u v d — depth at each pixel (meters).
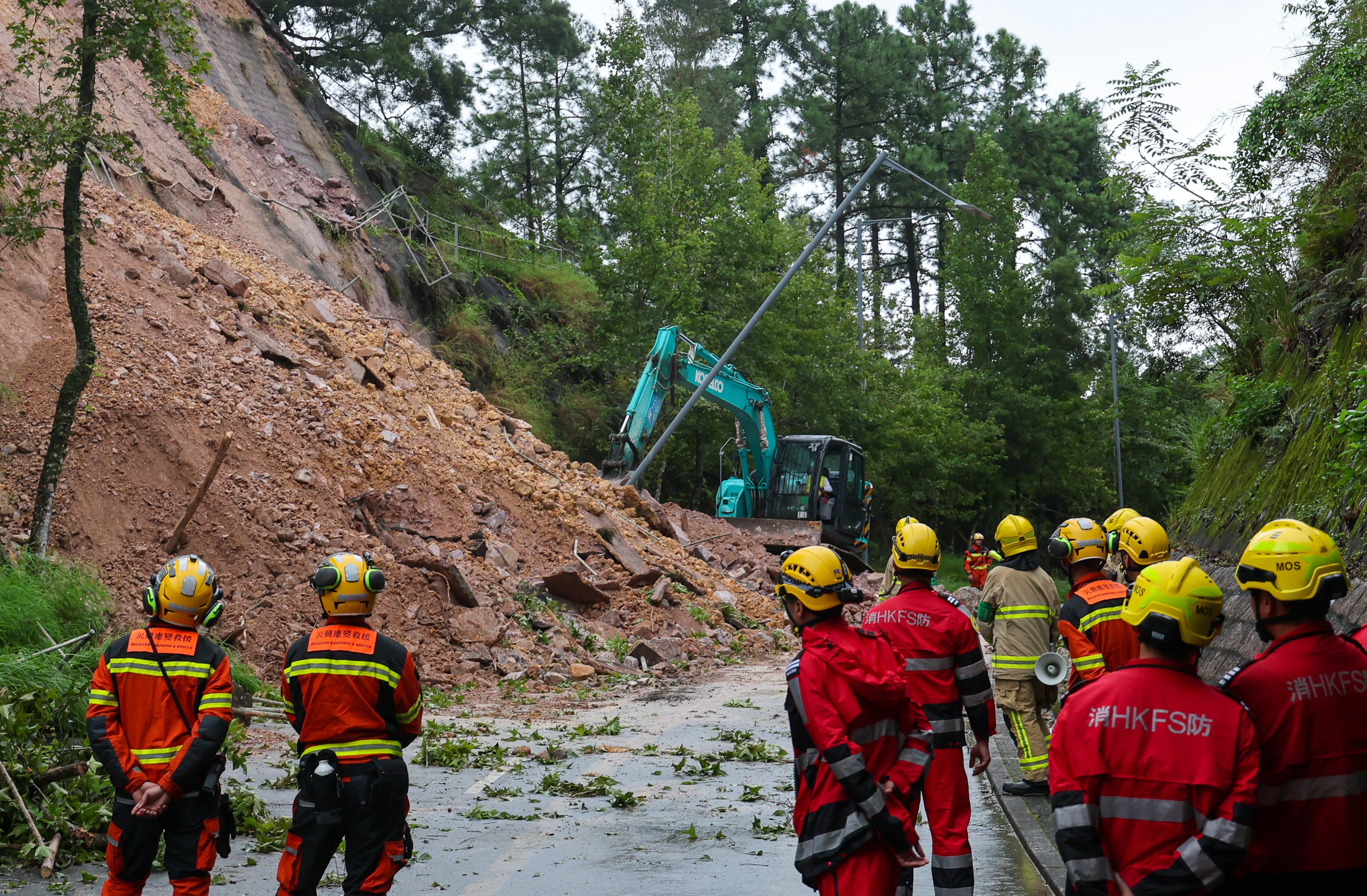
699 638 17.58
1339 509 10.07
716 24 50.19
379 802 4.55
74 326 13.13
